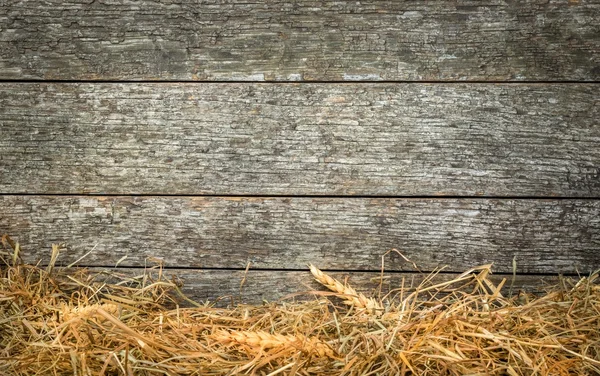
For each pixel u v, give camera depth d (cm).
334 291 194
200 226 192
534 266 192
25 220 192
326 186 190
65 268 192
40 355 154
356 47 186
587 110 187
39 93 188
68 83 188
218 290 195
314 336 169
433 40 186
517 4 184
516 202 190
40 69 188
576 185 189
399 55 186
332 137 189
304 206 191
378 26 186
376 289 193
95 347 157
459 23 185
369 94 187
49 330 170
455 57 186
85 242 193
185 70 187
